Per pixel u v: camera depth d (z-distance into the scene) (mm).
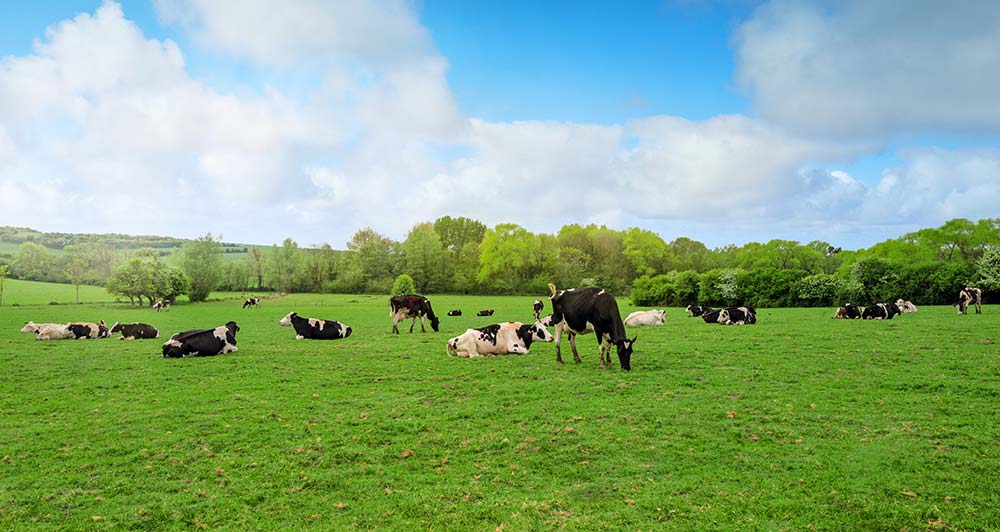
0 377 13953
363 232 108812
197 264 76938
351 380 13211
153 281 64500
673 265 92125
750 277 46906
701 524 5703
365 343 20734
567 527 5711
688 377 12633
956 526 5488
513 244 91500
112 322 38156
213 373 14328
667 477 6922
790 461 7312
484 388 12023
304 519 6004
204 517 6059
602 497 6410
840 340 17969
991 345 15727
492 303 64875
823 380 11945
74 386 12773
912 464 7039
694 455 7613
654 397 10766
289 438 8680
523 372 13750
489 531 5664
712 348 17047
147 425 9422
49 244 144625
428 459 7754
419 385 12477
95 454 8023
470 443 8336
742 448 7844
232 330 18281
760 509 5980
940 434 8125
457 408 10336
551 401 10680
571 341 15039
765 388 11336
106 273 89125
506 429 8977
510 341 16672
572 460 7578
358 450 8070
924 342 16781
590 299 14047
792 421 9000
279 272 98500
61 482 6992
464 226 120438
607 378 12727
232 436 8797
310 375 13922
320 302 71312
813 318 28375
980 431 8203
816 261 78062
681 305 52531
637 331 23281
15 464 7629
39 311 50250
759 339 18953
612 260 92812
